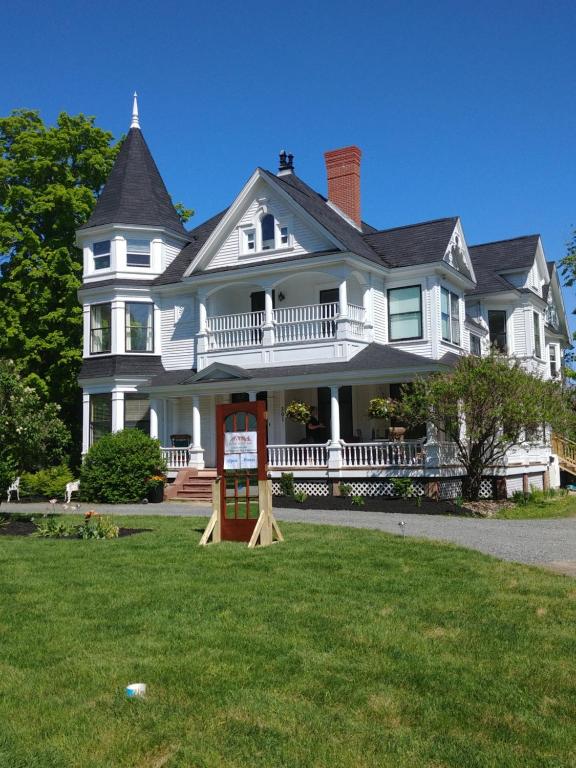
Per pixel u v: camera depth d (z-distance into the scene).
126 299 27.56
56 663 6.44
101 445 23.02
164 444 27.19
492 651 6.72
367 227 31.31
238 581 9.46
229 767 4.62
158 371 27.56
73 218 31.53
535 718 5.36
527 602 8.38
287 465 22.69
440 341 24.11
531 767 4.67
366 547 11.99
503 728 5.18
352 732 5.09
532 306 30.27
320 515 17.80
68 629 7.39
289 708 5.46
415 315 24.42
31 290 30.50
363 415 24.86
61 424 17.20
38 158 31.34
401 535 13.49
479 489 22.89
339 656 6.58
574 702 5.66
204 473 24.62
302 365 23.58
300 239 24.41
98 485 22.64
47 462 17.69
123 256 27.83
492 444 21.03
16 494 25.19
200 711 5.41
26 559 11.20
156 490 22.75
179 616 7.81
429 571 10.05
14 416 16.09
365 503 19.97
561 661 6.48
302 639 7.04
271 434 25.55
